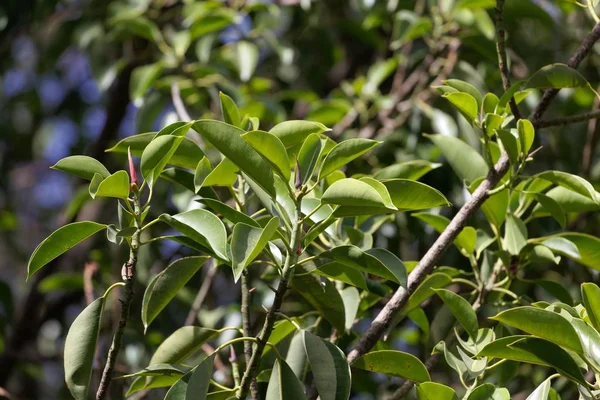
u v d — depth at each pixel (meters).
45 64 4.29
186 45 3.58
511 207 2.96
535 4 3.51
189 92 3.55
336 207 2.57
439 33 3.59
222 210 2.60
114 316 3.41
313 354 2.60
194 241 2.58
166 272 2.64
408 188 2.60
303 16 4.44
